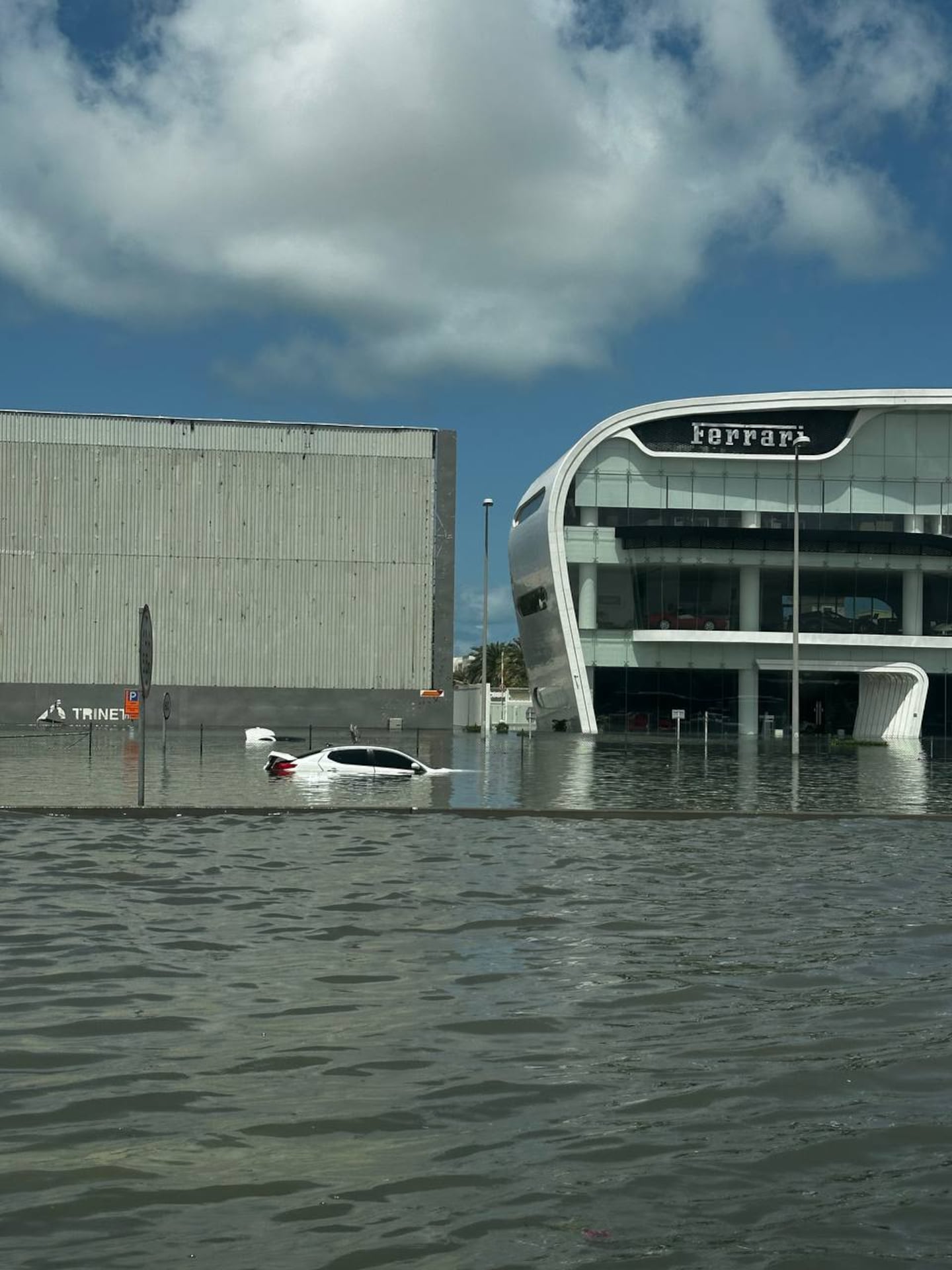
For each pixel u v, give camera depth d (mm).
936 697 73125
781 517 72875
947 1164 6031
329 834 20094
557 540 70750
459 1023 8547
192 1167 5914
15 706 68562
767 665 71812
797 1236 5203
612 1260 4957
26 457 68375
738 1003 9219
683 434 72625
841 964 10656
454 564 69750
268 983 9703
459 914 12898
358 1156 6074
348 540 69375
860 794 30953
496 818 23188
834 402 72250
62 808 22234
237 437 69188
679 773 38594
